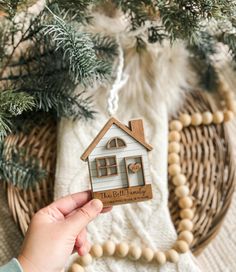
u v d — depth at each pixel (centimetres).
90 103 47
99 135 34
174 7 39
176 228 46
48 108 44
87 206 35
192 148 49
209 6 37
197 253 46
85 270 43
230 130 56
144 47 47
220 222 46
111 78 46
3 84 46
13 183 45
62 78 45
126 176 34
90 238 44
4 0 37
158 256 43
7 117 42
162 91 49
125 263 44
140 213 45
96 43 45
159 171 46
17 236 49
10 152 46
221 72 56
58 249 35
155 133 47
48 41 43
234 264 50
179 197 47
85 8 43
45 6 38
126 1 42
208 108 51
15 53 48
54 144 48
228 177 48
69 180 45
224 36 46
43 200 46
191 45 49
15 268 34
